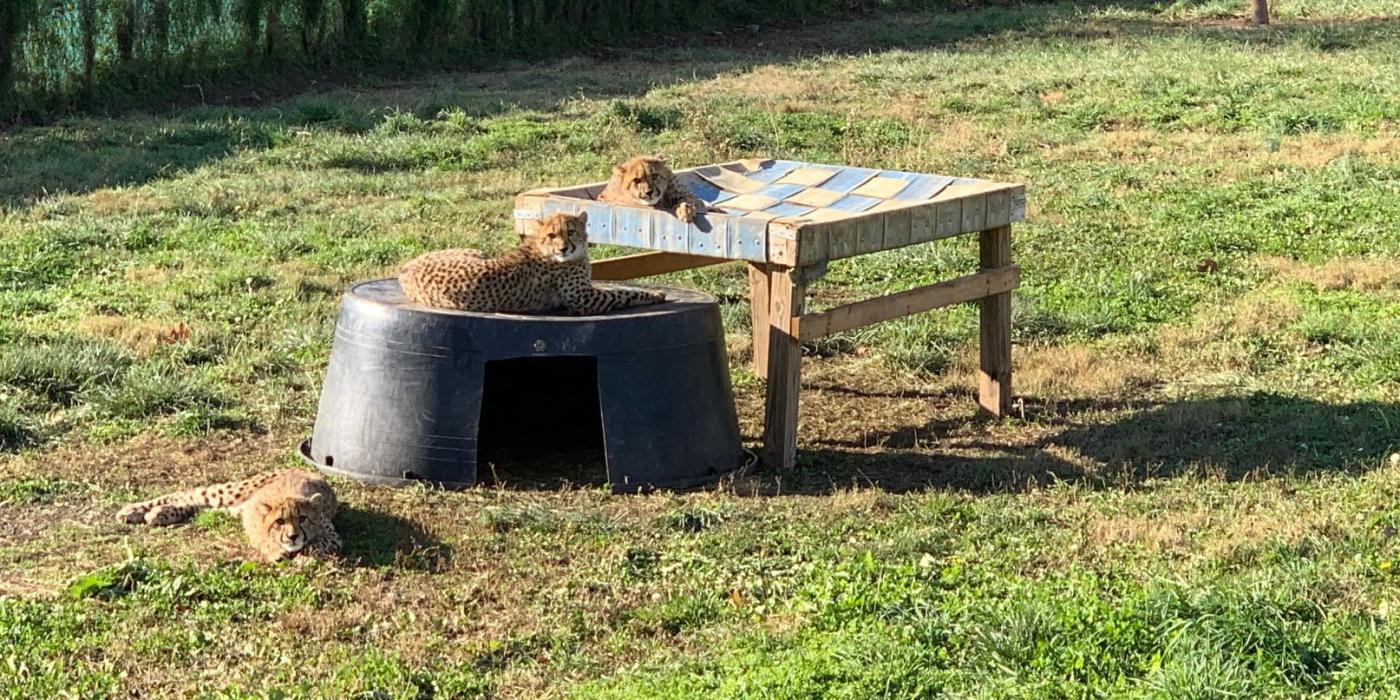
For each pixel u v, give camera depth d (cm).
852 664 510
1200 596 547
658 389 713
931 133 1677
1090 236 1245
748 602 589
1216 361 938
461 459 707
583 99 1884
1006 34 2498
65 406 838
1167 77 1925
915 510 684
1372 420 805
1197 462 752
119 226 1227
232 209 1323
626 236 775
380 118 1739
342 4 2234
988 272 827
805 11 2845
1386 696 484
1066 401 875
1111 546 637
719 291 1103
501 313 716
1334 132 1641
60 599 585
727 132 1641
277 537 619
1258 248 1214
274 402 847
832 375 932
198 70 2033
